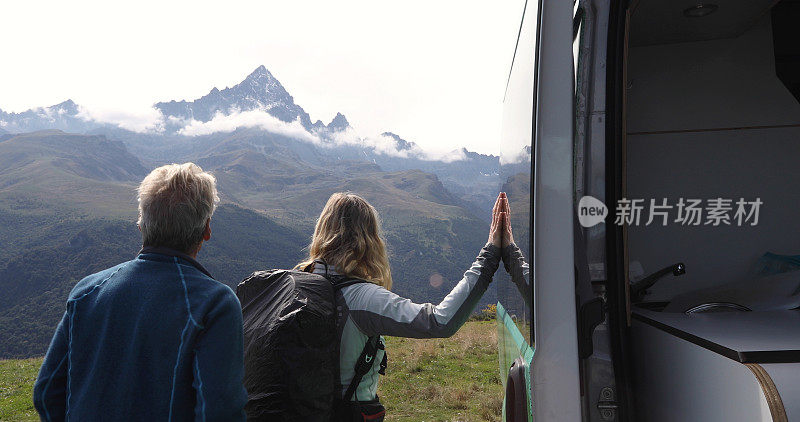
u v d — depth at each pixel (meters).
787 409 1.07
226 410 1.66
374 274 2.30
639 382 1.80
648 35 2.39
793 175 2.38
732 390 1.21
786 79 2.37
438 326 2.02
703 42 2.42
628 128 2.46
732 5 2.18
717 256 2.40
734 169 2.41
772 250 2.39
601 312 1.46
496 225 2.16
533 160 1.40
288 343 1.87
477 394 9.74
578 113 1.49
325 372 1.93
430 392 9.92
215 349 1.69
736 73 2.41
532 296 1.39
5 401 12.84
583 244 1.47
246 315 2.06
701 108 2.43
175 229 1.84
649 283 2.20
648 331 1.72
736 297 2.16
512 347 1.87
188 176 1.89
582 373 1.48
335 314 2.04
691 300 2.32
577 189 1.48
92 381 1.69
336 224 2.30
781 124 2.39
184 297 1.74
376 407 2.18
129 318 1.72
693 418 1.40
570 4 1.35
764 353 1.18
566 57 1.35
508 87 2.48
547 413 1.33
